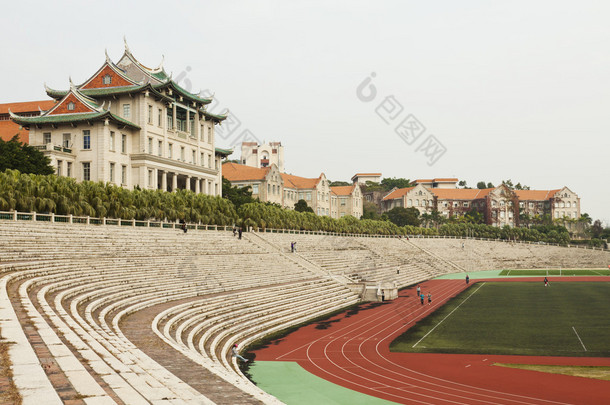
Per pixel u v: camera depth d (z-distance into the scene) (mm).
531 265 168500
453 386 33125
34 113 119125
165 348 28172
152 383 17625
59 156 90812
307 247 108625
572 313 65125
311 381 34531
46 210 59625
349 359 41062
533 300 79438
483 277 128250
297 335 51062
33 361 17094
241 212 103625
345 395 31156
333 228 136000
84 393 14289
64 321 27094
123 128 98312
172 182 113000
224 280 62906
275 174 170000
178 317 42875
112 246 59094
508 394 31094
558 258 174125
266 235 101562
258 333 50094
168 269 58062
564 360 40438
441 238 178000
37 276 38969
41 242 50906
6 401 13078
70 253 50969
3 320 23609
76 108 95062
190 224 84500
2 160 76250
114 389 15219
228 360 39438
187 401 15930
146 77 107375
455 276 131750
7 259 42969
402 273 115250
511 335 51094
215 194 126688
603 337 49375
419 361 40312
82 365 17359
